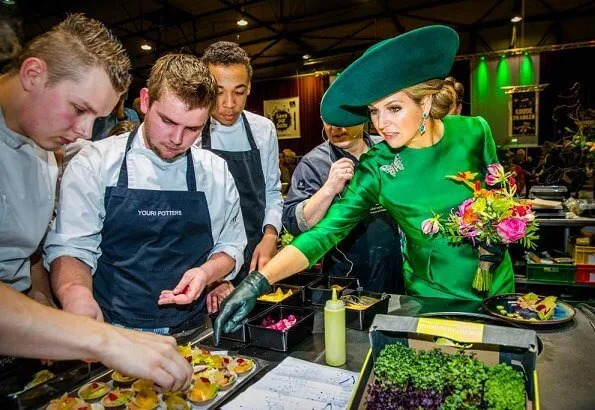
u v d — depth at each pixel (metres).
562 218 3.96
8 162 1.26
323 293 1.82
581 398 1.06
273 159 2.53
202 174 1.66
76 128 1.15
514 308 1.62
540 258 4.09
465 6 8.16
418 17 8.30
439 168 1.75
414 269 1.93
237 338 1.47
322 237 1.71
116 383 1.23
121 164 1.56
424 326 1.10
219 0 8.38
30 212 1.36
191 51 10.51
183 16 9.00
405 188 1.79
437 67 1.51
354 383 1.18
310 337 1.49
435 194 1.76
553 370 1.19
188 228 1.60
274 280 1.53
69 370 1.23
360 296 1.79
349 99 1.57
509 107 7.82
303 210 2.14
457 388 0.99
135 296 1.57
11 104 1.15
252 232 2.33
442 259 1.81
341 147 2.48
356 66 1.43
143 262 1.55
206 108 1.41
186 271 1.62
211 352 1.39
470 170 1.76
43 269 1.59
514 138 7.84
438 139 1.76
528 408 0.97
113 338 0.85
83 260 1.46
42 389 1.16
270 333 1.39
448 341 1.13
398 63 1.41
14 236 1.33
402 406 1.00
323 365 1.29
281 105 10.23
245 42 10.05
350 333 1.51
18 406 1.12
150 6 8.76
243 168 2.26
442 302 1.75
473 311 1.63
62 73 1.07
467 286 1.81
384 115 1.55
